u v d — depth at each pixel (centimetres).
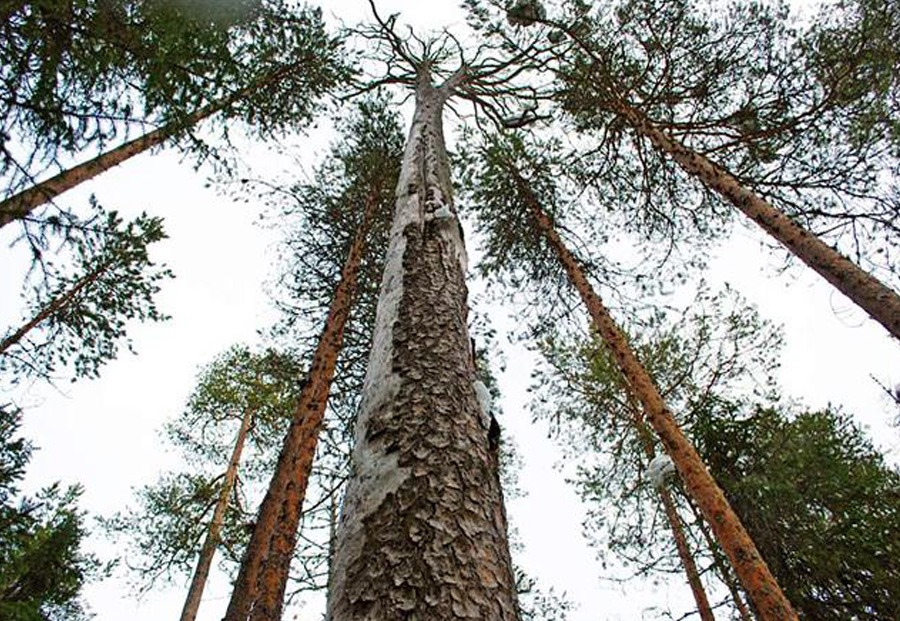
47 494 896
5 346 705
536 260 943
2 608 490
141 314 801
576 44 801
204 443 1156
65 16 372
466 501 187
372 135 974
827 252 520
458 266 354
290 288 905
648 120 746
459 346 273
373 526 176
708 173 661
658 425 606
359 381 811
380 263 898
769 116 689
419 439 207
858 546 625
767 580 450
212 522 933
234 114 652
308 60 693
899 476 707
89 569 934
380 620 145
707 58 709
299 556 699
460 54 1026
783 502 673
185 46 426
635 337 930
